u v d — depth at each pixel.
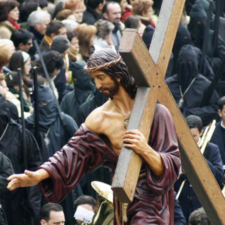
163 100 10.20
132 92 10.30
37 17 25.41
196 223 16.75
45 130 20.02
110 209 14.11
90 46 24.62
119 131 10.38
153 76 9.97
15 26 25.05
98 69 10.09
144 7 27.77
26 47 23.91
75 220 19.56
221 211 11.03
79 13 27.41
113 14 27.17
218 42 26.94
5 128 18.89
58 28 24.19
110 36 25.55
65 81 22.81
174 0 10.41
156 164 9.87
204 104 24.19
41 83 21.27
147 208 10.20
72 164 10.46
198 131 20.09
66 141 20.34
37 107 19.77
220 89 25.22
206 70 25.39
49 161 10.49
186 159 10.61
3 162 17.98
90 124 10.48
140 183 10.20
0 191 17.92
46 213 17.66
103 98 21.97
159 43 10.20
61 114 20.33
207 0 27.77
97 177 20.59
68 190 10.51
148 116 9.88
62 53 23.77
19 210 18.53
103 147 10.46
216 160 20.27
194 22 27.36
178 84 24.47
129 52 9.48
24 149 18.84
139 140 9.62
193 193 20.05
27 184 10.26
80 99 22.17
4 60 21.50
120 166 9.52
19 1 28.41
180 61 24.47
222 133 22.02
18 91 20.94
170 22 10.31
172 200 10.53
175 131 10.30
